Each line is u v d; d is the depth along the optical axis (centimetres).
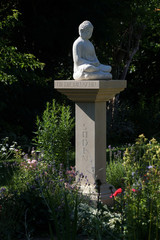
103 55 1598
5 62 1082
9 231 493
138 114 1614
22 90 1351
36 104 1410
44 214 527
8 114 1357
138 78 2073
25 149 1165
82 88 598
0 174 772
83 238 484
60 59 1473
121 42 1570
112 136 1437
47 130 845
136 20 1523
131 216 410
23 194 552
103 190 631
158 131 1583
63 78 1484
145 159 466
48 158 820
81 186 638
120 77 1628
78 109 639
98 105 633
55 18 1368
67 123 873
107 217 469
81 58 625
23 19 1395
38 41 1401
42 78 1311
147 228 427
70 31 1385
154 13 1527
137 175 460
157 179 423
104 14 1395
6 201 542
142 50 2033
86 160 640
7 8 1370
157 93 2059
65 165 845
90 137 634
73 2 1354
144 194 445
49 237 512
